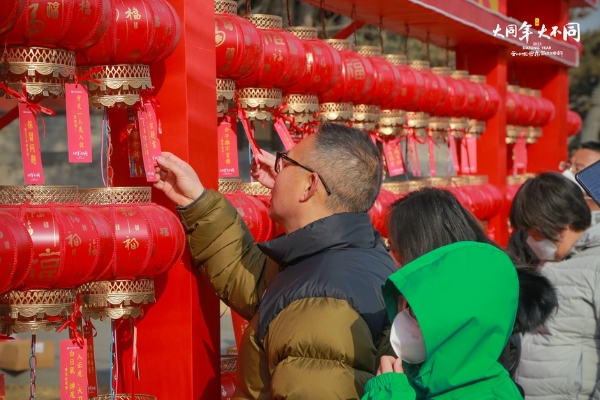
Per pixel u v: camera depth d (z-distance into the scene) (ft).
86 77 6.97
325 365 5.86
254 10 26.23
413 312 5.31
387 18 13.01
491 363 5.22
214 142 8.09
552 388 9.12
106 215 6.68
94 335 7.57
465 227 5.98
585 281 8.97
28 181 6.42
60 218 6.14
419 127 13.01
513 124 18.08
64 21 6.08
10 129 37.29
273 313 6.25
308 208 6.82
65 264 6.10
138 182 8.15
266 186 9.03
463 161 15.58
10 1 5.75
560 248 9.34
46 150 36.14
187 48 7.62
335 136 6.84
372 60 11.08
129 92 7.13
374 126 11.59
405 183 12.57
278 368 5.95
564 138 20.75
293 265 6.66
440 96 12.99
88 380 7.43
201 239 7.66
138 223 6.75
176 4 7.59
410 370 5.56
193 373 7.72
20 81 6.36
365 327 6.04
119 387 8.07
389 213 6.26
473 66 16.28
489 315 5.12
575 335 9.05
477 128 15.52
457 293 5.13
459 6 13.29
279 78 8.86
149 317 7.83
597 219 11.27
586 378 8.98
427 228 5.97
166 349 7.78
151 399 7.48
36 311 6.17
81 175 35.96
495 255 5.38
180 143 7.66
